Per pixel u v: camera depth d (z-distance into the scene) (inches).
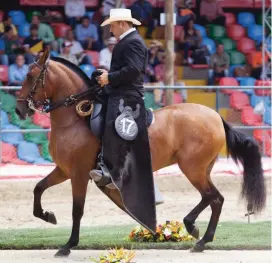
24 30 1068.5
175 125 517.0
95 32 1066.1
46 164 832.3
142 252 506.6
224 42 1141.1
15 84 951.0
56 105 501.4
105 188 514.9
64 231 582.2
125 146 492.1
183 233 534.3
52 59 510.9
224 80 1064.2
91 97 503.8
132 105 495.5
